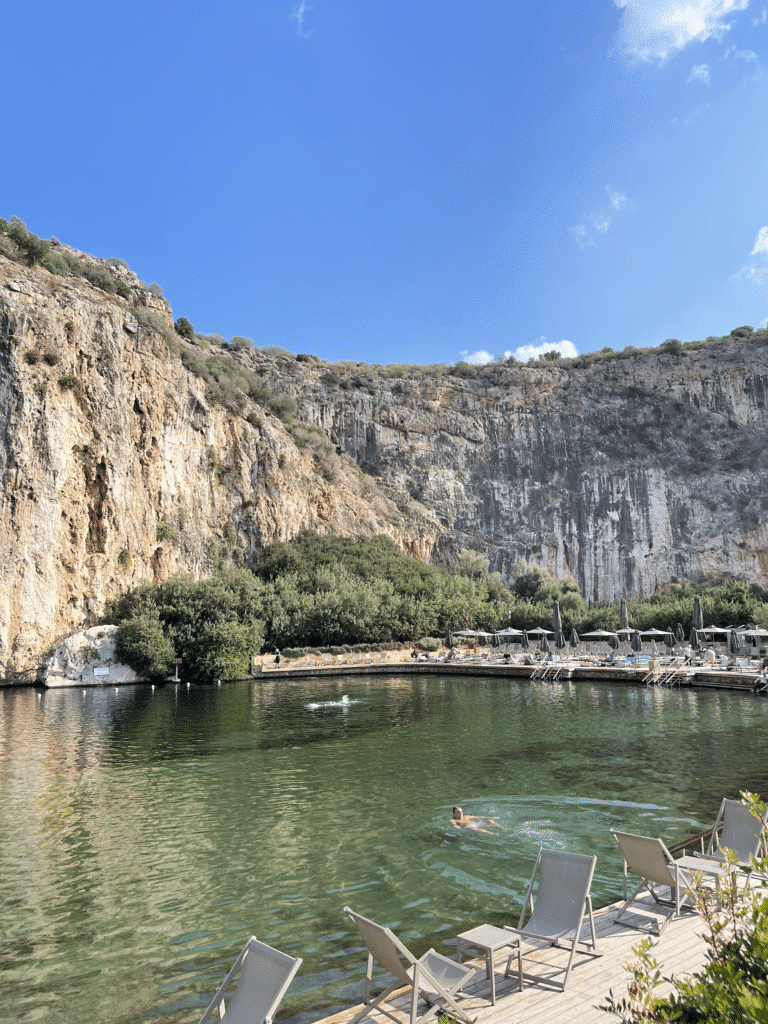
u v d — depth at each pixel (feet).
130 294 238.48
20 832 42.19
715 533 338.95
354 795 49.70
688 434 370.32
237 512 235.40
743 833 29.55
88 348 182.39
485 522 356.79
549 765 58.44
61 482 165.99
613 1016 19.03
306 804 47.55
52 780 56.24
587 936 24.59
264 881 33.65
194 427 224.94
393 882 33.30
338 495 294.87
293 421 313.53
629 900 27.35
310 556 239.71
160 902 31.35
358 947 26.71
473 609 224.94
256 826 42.63
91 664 149.79
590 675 135.64
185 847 38.91
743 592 212.43
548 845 38.40
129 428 192.24
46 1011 22.56
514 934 21.89
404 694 117.08
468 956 24.79
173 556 201.16
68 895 32.32
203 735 77.46
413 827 41.78
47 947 27.20
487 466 369.71
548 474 368.48
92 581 170.30
